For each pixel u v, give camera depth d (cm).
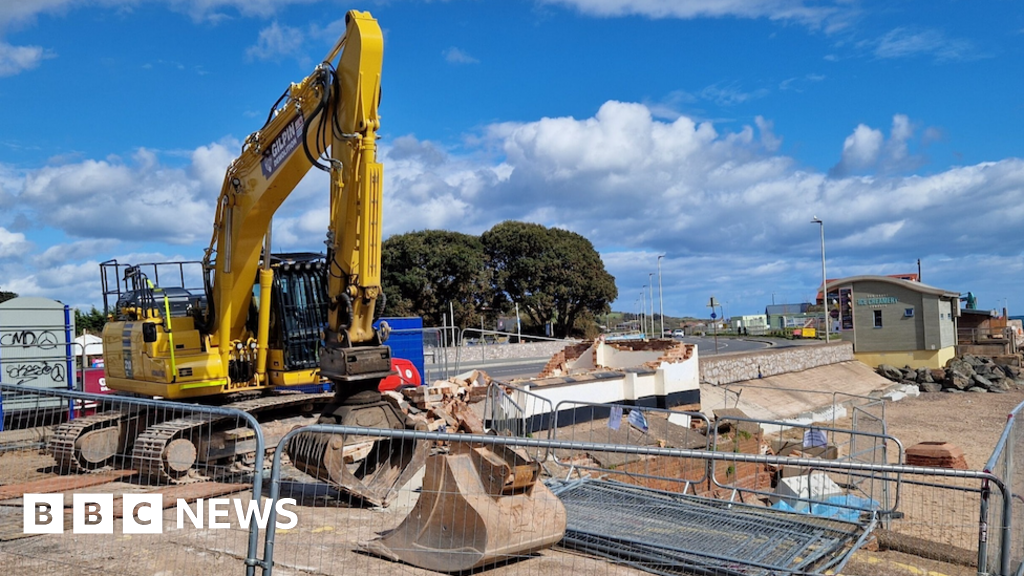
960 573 789
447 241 5747
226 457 1125
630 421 1306
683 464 1494
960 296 4962
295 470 1129
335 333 929
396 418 959
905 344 4484
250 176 1082
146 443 1036
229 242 1120
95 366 2192
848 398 3422
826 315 4541
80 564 691
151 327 1125
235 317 1162
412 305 5494
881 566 772
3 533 784
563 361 2298
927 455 1733
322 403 1239
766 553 759
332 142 930
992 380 4141
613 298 6425
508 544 683
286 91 1009
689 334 9288
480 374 1622
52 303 1655
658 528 827
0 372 1569
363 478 1002
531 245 6128
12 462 1191
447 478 697
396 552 707
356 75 902
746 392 2848
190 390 1110
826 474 1359
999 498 685
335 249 928
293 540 775
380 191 916
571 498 952
